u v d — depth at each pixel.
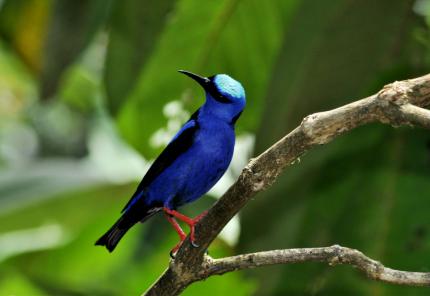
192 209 13.55
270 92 10.44
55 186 12.00
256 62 12.13
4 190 11.97
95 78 15.38
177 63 12.03
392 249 9.32
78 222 12.31
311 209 10.05
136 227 13.94
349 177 9.92
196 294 12.45
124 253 13.85
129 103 12.09
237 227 12.18
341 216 9.80
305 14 10.31
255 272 10.27
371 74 10.49
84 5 10.36
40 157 18.64
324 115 6.12
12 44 13.88
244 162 13.09
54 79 10.87
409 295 9.12
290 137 6.30
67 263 13.08
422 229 9.31
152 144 12.34
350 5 10.20
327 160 10.09
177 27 11.71
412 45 10.76
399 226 9.42
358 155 9.95
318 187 10.05
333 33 10.27
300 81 10.37
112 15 10.38
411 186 9.58
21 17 13.50
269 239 10.77
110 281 13.49
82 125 18.42
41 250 12.61
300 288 9.88
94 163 13.44
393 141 9.83
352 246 9.55
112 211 12.49
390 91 5.89
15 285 12.92
